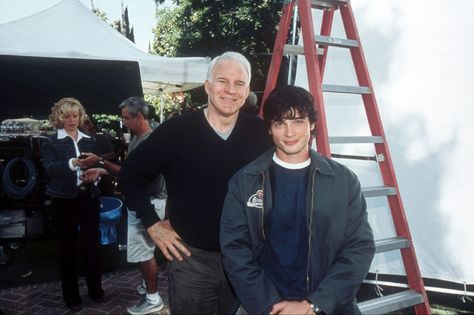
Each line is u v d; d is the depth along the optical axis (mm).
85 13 6762
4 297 4117
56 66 5188
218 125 2117
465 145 3588
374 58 3953
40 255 5543
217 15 16328
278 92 1777
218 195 2080
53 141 3541
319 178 1777
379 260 4012
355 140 2598
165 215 3354
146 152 2125
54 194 3520
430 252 3777
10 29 6184
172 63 6441
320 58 3303
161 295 4102
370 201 4012
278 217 1793
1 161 5203
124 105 3584
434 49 3674
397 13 3842
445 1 3631
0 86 5473
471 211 3605
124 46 6672
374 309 2375
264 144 2197
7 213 4953
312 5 2939
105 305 3871
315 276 1776
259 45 16688
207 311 2215
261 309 1730
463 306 3686
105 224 4539
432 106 3695
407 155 3816
